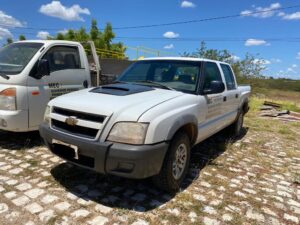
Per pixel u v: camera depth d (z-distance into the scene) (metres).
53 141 3.28
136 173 2.88
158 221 2.87
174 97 3.57
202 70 4.30
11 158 4.32
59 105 3.32
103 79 7.32
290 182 4.12
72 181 3.64
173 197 3.39
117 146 2.85
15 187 3.40
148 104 3.16
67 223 2.75
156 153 2.95
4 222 2.71
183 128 3.65
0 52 5.37
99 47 21.09
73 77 5.55
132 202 3.22
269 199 3.54
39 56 4.90
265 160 5.07
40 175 3.76
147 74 4.54
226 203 3.35
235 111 6.00
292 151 5.80
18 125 4.65
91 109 3.04
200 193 3.55
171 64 4.51
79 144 2.99
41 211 2.93
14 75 4.63
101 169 2.94
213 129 4.76
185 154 3.67
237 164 4.73
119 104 3.07
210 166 4.53
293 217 3.15
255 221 3.01
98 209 3.03
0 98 4.61
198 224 2.87
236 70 18.97
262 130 7.93
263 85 19.73
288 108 13.05
